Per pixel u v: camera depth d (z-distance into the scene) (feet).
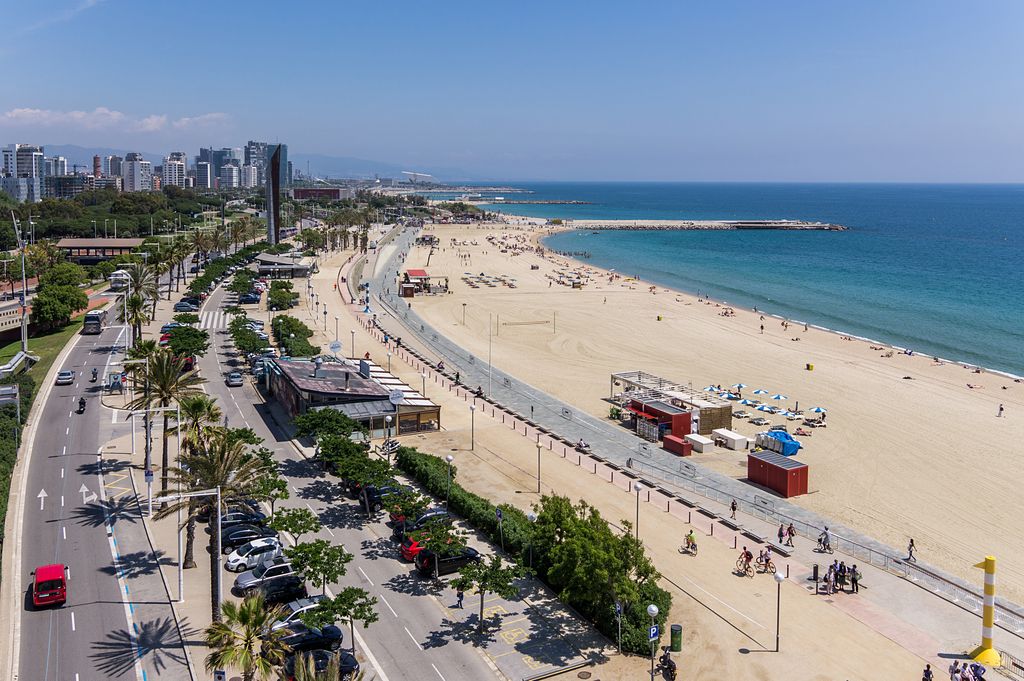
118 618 187.11
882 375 476.95
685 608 201.77
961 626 198.29
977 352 557.33
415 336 561.02
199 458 192.03
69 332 501.97
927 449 344.28
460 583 186.91
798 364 503.61
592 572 181.06
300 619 173.27
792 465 293.23
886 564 231.91
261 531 229.66
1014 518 273.33
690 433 352.90
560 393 431.02
